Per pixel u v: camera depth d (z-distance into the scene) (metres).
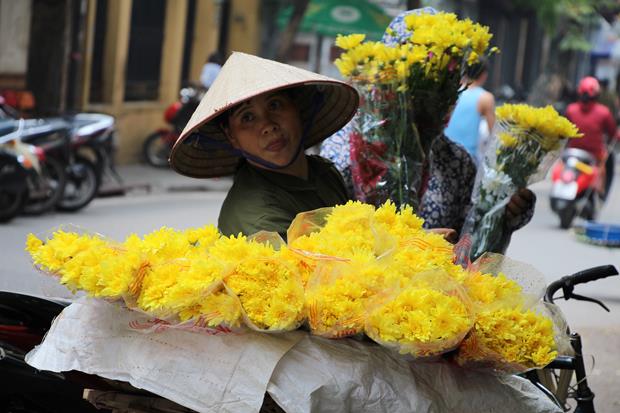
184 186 18.12
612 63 53.00
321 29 24.05
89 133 14.00
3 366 4.61
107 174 18.11
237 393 3.21
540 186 23.23
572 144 15.85
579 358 4.73
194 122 3.92
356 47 4.65
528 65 45.28
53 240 3.42
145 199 16.45
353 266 3.25
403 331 3.13
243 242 3.27
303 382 3.23
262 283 3.21
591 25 48.38
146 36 21.06
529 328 3.30
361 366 3.28
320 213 3.61
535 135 4.99
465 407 3.44
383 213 3.58
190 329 3.30
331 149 5.06
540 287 3.57
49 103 17.48
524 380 3.69
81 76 18.80
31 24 17.33
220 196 17.73
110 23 19.69
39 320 4.80
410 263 3.35
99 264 3.27
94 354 3.42
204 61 23.11
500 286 3.38
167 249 3.35
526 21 44.19
